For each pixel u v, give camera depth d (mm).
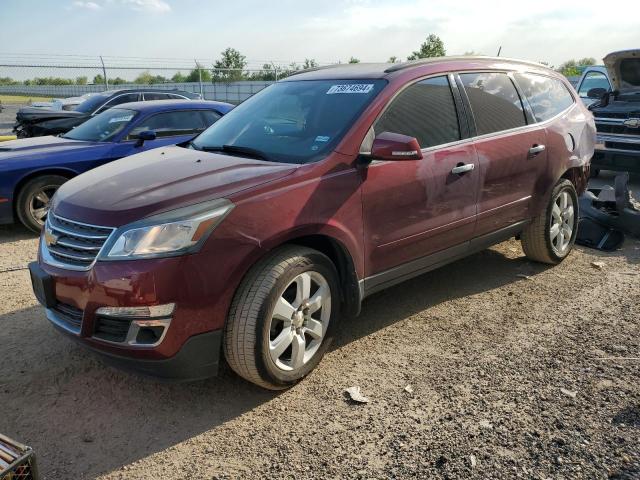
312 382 3393
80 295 2928
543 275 5145
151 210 2916
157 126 7574
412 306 4484
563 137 5133
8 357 3684
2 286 4961
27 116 12375
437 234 4051
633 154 8688
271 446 2822
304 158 3512
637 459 2656
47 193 6766
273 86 4645
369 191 3521
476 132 4312
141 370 2951
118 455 2770
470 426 2936
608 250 5824
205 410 3137
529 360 3598
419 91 4000
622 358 3600
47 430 2955
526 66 5117
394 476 2586
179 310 2811
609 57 8945
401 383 3363
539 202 4965
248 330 2977
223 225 2902
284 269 3068
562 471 2590
